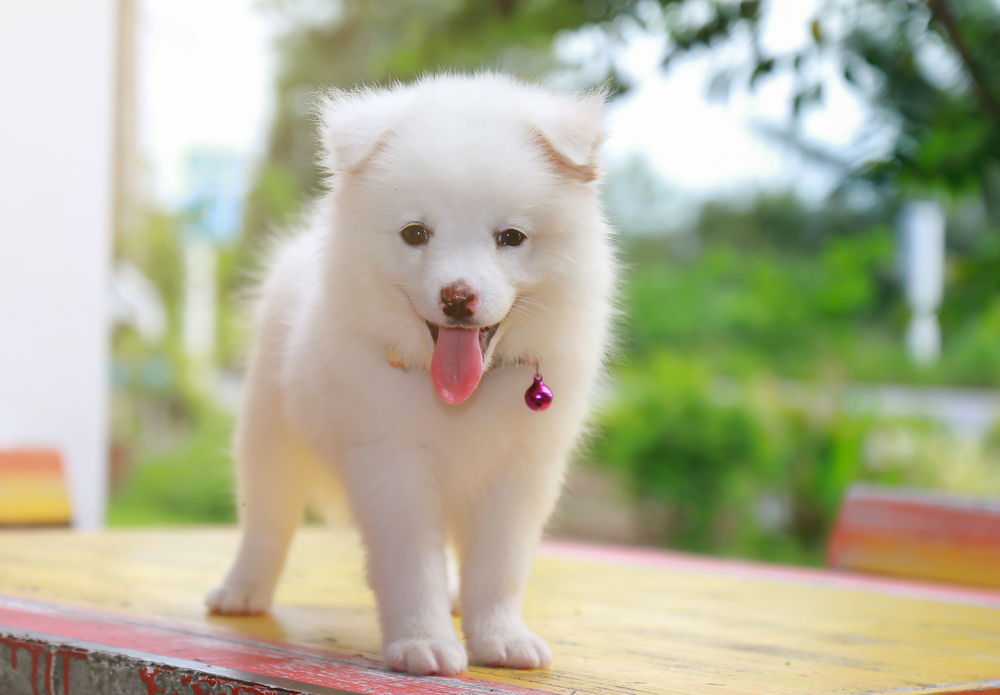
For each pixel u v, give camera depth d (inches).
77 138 71.9
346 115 45.3
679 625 48.4
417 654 42.1
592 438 48.6
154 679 42.0
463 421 44.0
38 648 43.8
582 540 120.6
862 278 172.7
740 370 155.7
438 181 43.1
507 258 43.6
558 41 110.1
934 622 49.1
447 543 46.5
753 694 41.4
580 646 45.7
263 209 182.4
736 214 225.3
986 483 120.1
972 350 198.2
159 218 177.8
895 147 81.3
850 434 122.3
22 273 69.6
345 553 60.0
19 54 69.1
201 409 163.3
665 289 180.4
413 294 43.2
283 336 48.2
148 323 172.2
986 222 213.2
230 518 142.9
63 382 71.5
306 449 47.1
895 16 84.3
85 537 61.0
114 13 74.3
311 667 42.4
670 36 79.8
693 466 116.9
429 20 136.9
